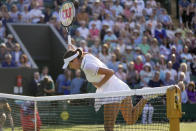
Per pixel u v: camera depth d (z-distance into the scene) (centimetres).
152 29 4916
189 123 3338
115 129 1738
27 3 4806
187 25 5522
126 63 4216
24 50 4150
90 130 1945
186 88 3847
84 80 3722
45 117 2167
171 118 1341
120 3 5262
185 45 4825
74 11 1884
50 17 4788
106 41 4344
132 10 5075
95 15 4697
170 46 4778
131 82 3884
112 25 4722
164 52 4616
